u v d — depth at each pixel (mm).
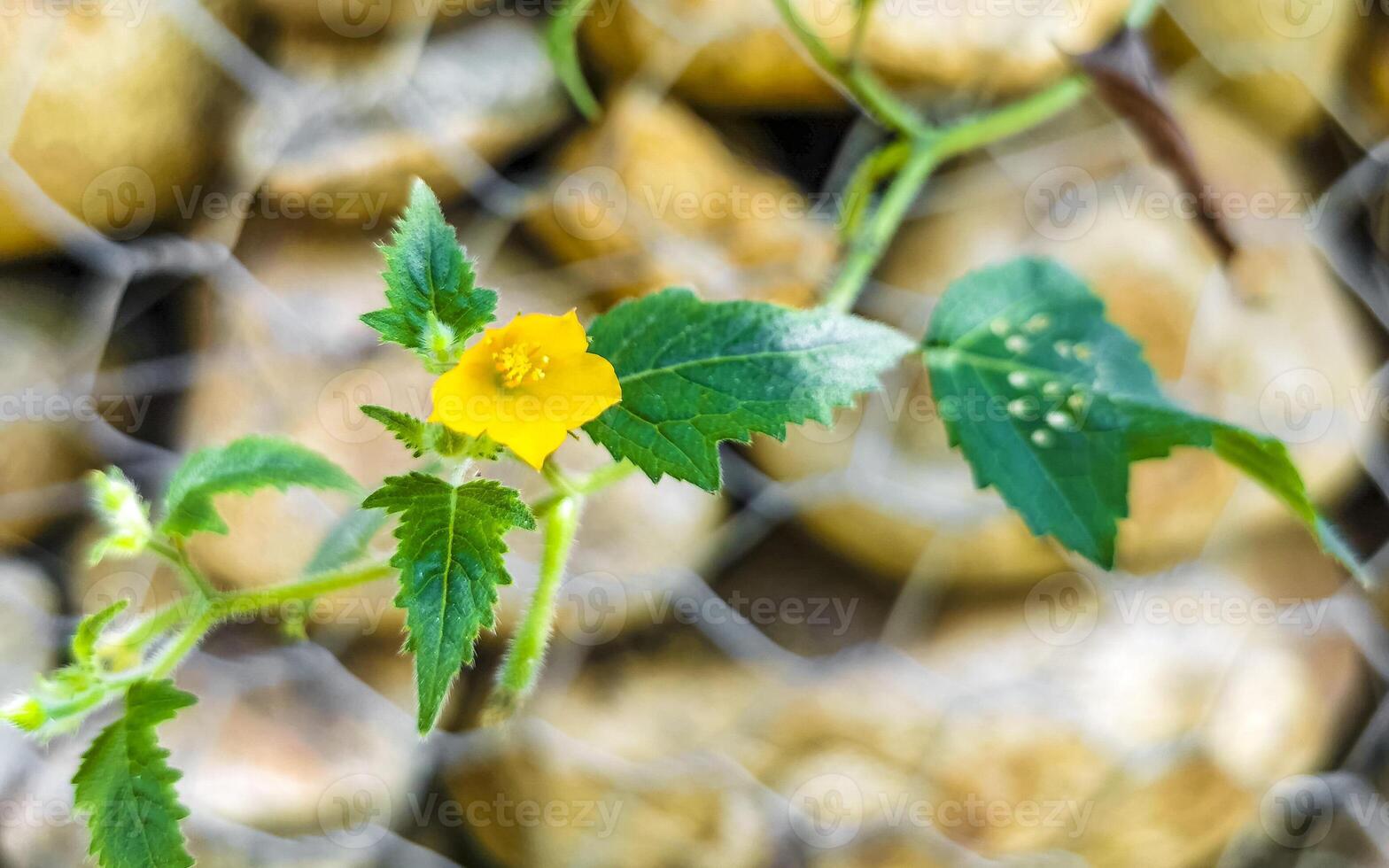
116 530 423
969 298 474
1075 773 688
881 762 688
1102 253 688
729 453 706
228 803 651
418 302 405
